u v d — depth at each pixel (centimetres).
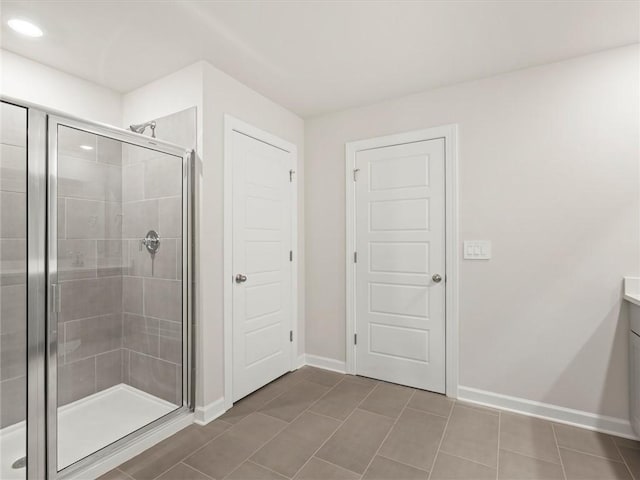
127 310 226
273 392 278
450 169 268
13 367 165
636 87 214
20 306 167
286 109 315
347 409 249
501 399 251
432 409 249
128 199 216
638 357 201
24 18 187
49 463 173
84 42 211
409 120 287
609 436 215
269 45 216
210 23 193
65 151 183
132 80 258
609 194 220
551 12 184
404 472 182
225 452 199
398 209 291
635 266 214
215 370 239
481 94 258
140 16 187
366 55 227
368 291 305
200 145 232
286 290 314
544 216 238
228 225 250
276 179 302
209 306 235
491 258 254
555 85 235
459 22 193
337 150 321
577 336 229
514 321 247
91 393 206
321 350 332
